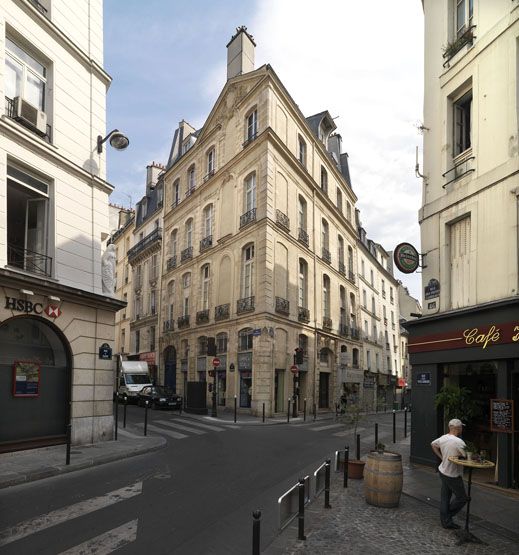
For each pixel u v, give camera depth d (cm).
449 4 1134
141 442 1241
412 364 1104
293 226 2608
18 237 1120
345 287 3359
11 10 1109
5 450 1002
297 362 2225
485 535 573
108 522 594
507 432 818
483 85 990
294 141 2695
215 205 2867
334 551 512
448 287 1045
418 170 1170
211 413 2230
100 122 1394
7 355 1046
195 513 636
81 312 1216
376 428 1130
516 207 874
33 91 1193
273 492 757
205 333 2792
